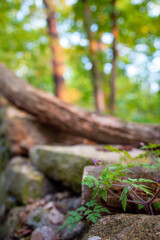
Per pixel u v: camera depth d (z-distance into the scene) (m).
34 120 3.68
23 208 2.20
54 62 5.12
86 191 1.30
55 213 1.83
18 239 1.72
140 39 4.61
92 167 1.51
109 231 0.95
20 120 3.57
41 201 2.18
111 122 3.02
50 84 8.83
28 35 5.25
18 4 4.55
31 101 3.31
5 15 4.82
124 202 0.92
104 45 4.75
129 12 3.95
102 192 0.99
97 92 4.68
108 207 1.22
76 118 3.15
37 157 2.77
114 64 4.41
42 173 2.58
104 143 3.16
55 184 2.47
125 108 6.50
